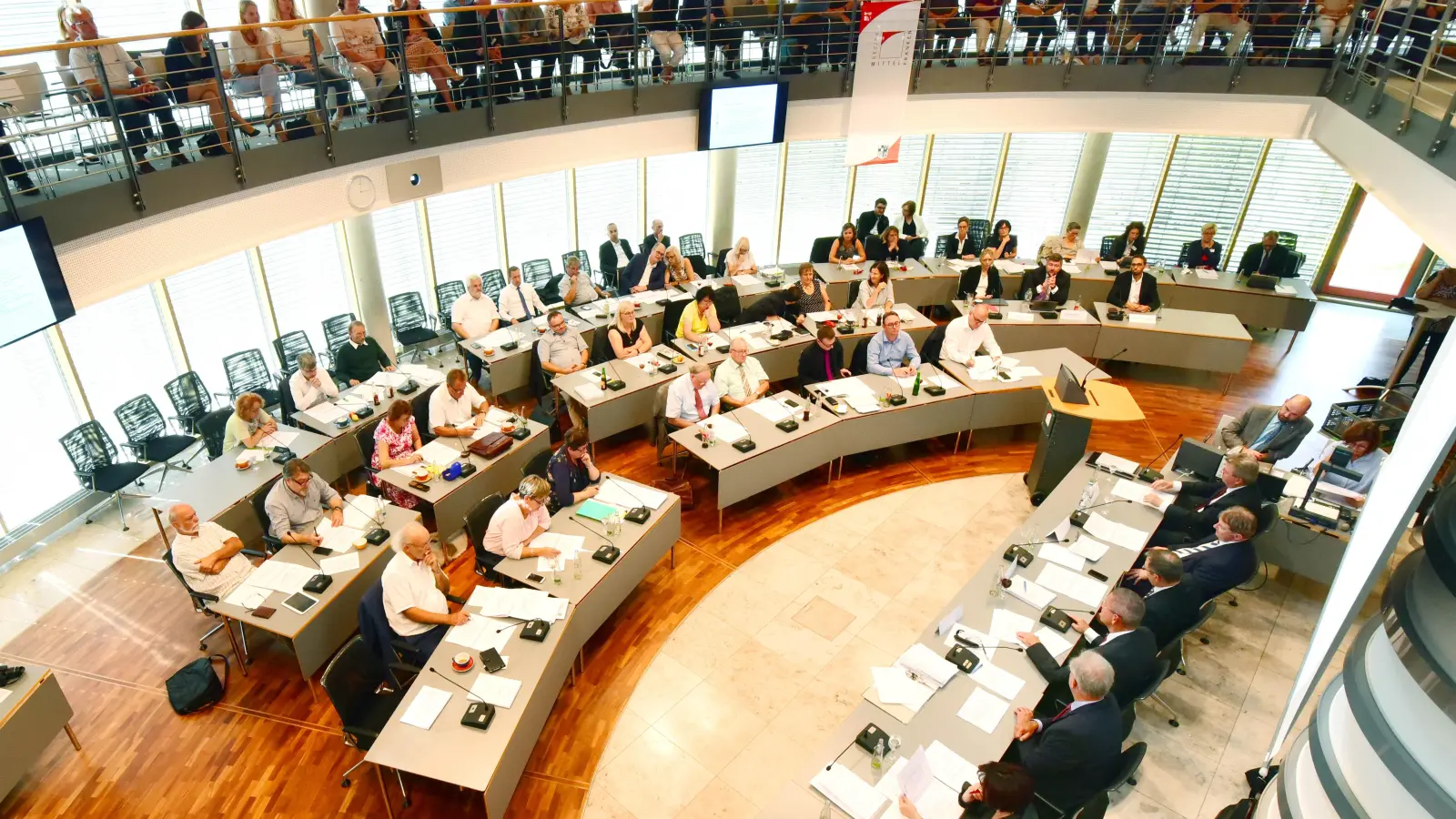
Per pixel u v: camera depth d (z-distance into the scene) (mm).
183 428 7828
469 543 6449
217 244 5738
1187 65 8797
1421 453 746
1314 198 11234
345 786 4664
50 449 6953
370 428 6738
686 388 6949
